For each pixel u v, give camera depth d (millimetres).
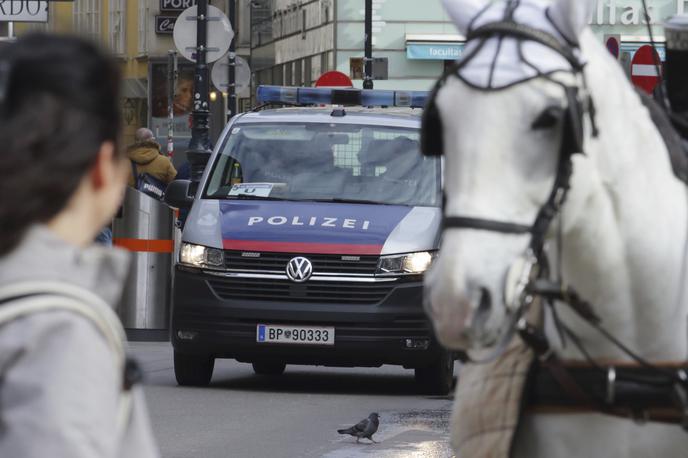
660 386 9758
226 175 30359
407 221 28750
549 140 8688
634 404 9773
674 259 9742
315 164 30297
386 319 27844
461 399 10273
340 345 27891
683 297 9898
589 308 9680
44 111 5492
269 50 129875
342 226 28547
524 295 8773
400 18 104125
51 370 5273
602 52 9727
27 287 5387
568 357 9977
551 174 8719
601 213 9312
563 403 9844
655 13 99875
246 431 23203
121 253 5570
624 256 9539
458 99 8758
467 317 8375
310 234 28344
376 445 21891
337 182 29922
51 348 5312
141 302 38656
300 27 116312
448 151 8773
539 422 10008
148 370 32375
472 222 8516
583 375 9836
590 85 9297
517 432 9992
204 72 54969
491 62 8859
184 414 25156
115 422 5445
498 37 9156
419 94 35031
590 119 9094
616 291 9633
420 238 28344
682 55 11461
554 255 9555
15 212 5449
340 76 63844
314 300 27984
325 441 22250
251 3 136875
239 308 28109
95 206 5703
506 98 8648
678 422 9812
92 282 5527
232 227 28750
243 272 28266
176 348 28891
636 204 9492
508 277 8484
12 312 5324
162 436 22578
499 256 8492
